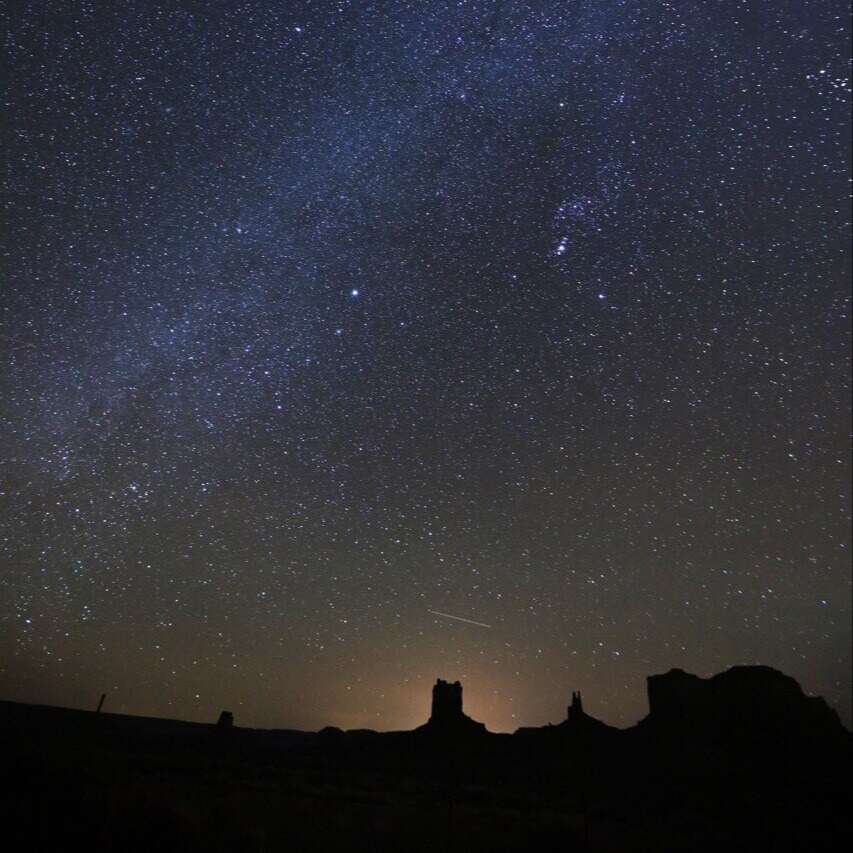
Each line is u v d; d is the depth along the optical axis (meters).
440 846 18.45
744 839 24.05
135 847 12.00
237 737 58.12
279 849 15.69
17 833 11.22
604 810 29.92
